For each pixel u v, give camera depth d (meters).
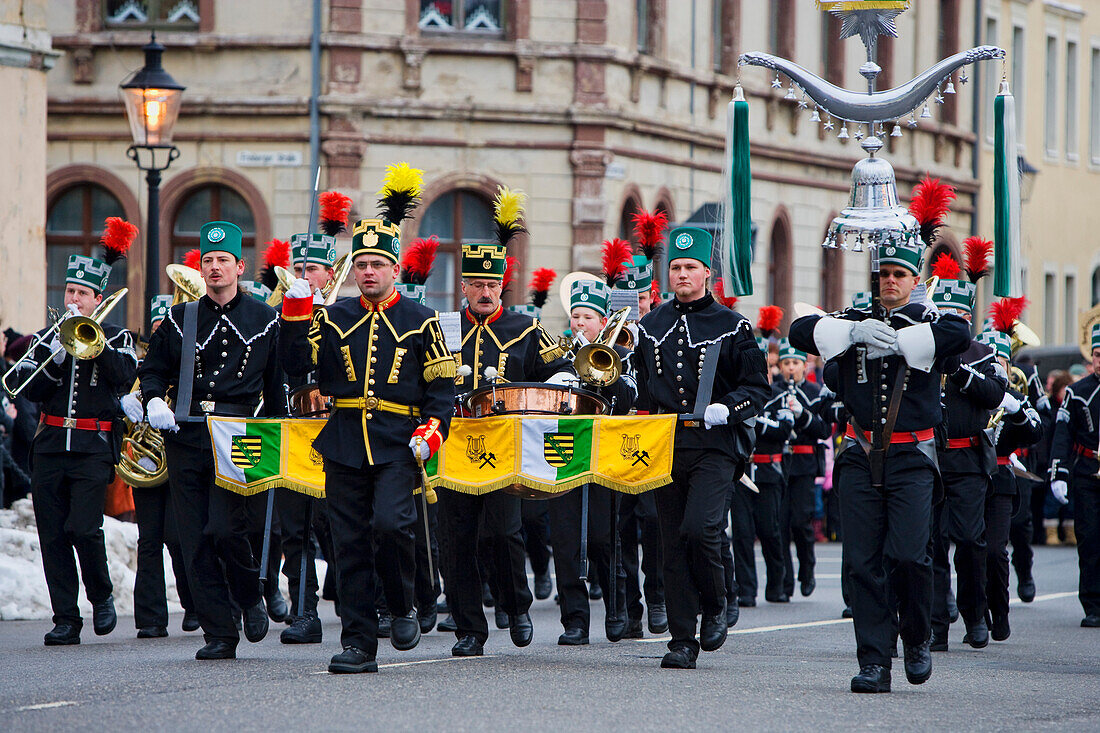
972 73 102.00
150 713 20.55
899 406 23.17
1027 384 40.09
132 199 68.88
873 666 23.42
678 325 25.67
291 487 25.84
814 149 87.31
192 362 26.30
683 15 76.06
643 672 24.92
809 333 23.52
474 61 68.88
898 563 23.17
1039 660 28.55
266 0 68.00
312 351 23.95
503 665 25.42
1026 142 108.75
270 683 23.09
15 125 51.31
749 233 27.27
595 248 69.50
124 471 29.86
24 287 51.84
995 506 31.77
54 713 20.61
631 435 25.66
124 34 68.62
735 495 38.53
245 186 68.19
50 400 29.30
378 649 27.77
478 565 26.84
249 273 68.62
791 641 30.59
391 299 24.36
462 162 68.75
